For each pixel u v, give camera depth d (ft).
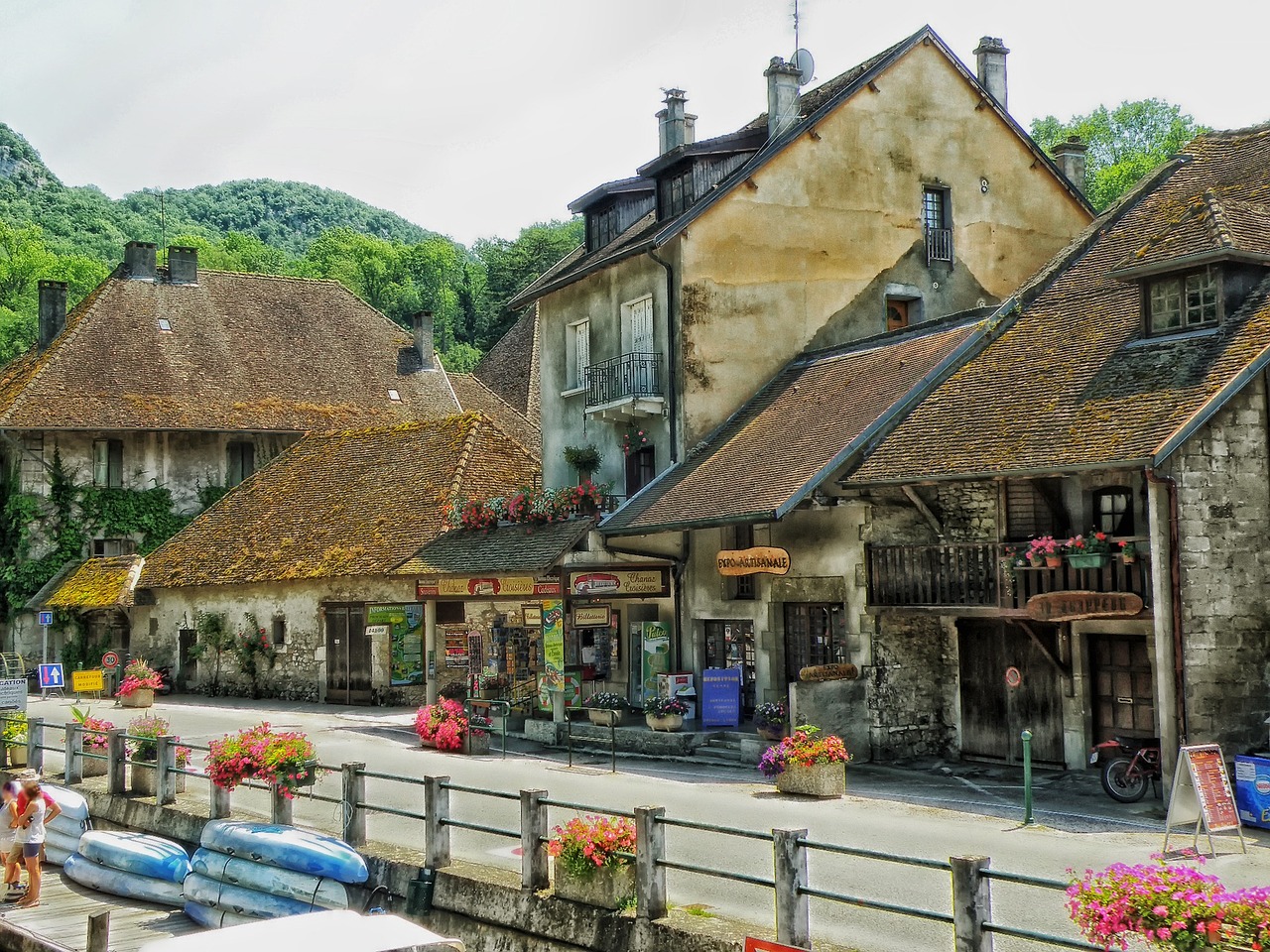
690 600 75.56
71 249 320.91
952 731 64.39
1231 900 22.95
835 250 83.87
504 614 85.76
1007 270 89.61
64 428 127.34
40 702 106.11
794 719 61.21
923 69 87.20
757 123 96.22
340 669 98.43
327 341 150.71
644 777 59.98
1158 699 49.85
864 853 28.32
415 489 98.27
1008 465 53.93
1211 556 50.29
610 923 33.91
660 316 81.56
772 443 72.02
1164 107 158.71
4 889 47.83
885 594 62.18
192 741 73.92
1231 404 51.19
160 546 122.01
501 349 184.44
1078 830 45.39
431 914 39.34
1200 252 53.98
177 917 45.19
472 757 68.28
